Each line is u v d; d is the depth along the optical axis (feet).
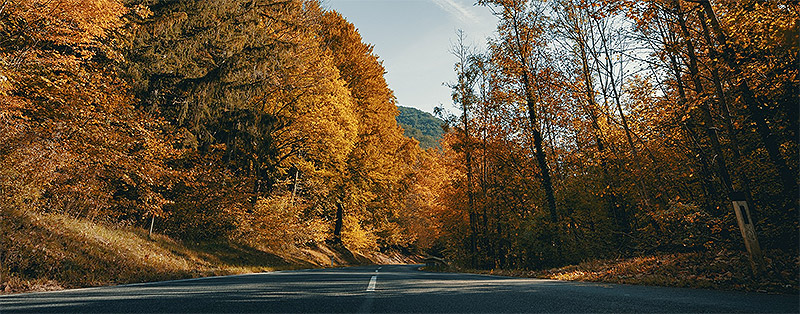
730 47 30.32
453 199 76.33
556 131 61.57
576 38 49.98
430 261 94.73
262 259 72.59
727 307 12.08
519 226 61.41
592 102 51.67
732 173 35.78
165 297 14.92
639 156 46.32
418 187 139.54
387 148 128.47
